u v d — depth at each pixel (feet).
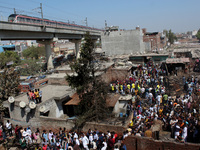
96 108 53.11
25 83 107.34
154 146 37.81
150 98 68.54
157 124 45.85
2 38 110.22
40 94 59.62
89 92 55.57
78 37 220.64
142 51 170.09
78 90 54.70
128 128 45.91
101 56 59.72
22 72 163.12
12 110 61.21
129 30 161.68
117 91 80.38
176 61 114.11
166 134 45.52
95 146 44.86
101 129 49.57
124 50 165.89
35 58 299.17
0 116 65.62
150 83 89.81
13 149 51.44
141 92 78.74
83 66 55.47
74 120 52.65
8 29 106.22
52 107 61.72
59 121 54.13
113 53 169.89
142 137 38.93
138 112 55.98
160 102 66.74
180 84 88.99
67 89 73.46
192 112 51.93
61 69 98.02
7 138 57.21
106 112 55.88
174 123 43.70
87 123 51.13
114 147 38.86
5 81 76.84
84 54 55.11
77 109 63.41
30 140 50.78
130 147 40.45
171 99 62.59
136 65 116.16
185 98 62.34
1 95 73.46
